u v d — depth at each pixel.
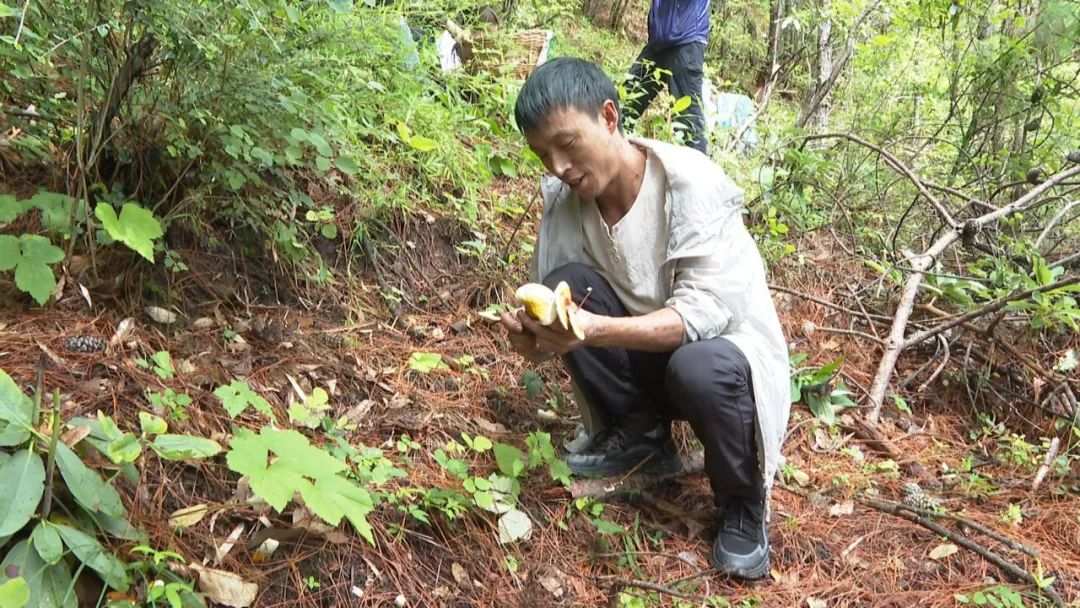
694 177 1.99
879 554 2.38
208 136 2.22
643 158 2.09
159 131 2.25
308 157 2.79
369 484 1.99
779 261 3.94
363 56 3.00
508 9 5.75
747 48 8.51
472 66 4.46
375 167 3.05
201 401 2.01
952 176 4.69
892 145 4.92
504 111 4.02
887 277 3.95
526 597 1.97
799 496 2.59
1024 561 2.40
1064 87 4.47
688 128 4.27
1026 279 3.42
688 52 4.34
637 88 4.46
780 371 2.14
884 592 2.22
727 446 2.07
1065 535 2.53
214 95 2.18
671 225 2.02
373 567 1.85
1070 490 2.77
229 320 2.37
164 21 1.90
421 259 3.09
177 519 1.70
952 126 4.91
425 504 2.03
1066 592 2.29
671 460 2.48
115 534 1.56
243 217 2.51
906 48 5.47
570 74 1.89
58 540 1.43
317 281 2.69
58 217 2.01
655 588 2.00
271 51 2.19
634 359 2.29
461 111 3.78
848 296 3.84
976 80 4.64
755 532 2.21
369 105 3.25
